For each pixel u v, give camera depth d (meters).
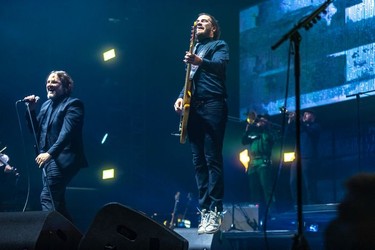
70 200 9.66
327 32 11.64
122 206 4.03
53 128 6.25
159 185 12.84
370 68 10.97
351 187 2.36
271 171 10.03
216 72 5.57
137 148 12.55
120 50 12.61
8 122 11.48
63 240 4.37
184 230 5.65
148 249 4.01
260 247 7.50
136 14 12.74
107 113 12.45
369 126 11.29
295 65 3.66
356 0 11.20
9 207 8.90
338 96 11.41
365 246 2.30
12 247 4.19
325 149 11.92
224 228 8.84
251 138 9.95
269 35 12.62
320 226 8.27
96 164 12.25
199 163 5.75
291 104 12.12
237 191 13.02
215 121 5.62
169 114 13.26
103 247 4.04
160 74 13.26
